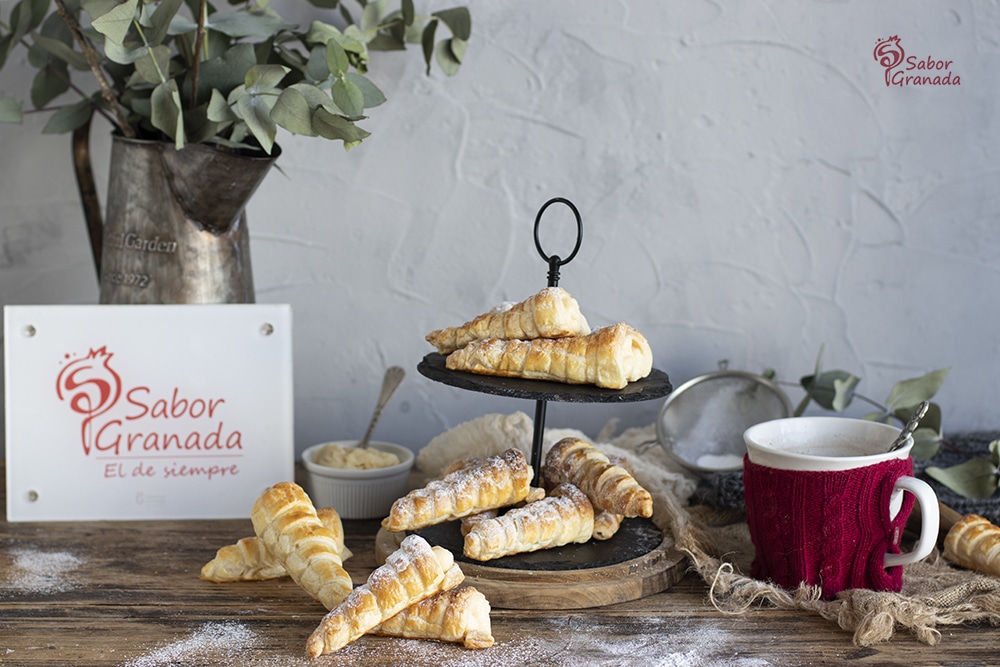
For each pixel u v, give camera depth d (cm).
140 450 114
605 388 100
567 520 104
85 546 109
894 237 131
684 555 106
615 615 100
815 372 126
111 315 113
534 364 101
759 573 104
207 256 115
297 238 129
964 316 132
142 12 108
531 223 130
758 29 127
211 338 114
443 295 131
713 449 126
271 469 115
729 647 96
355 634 95
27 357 113
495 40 127
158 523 114
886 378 133
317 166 128
